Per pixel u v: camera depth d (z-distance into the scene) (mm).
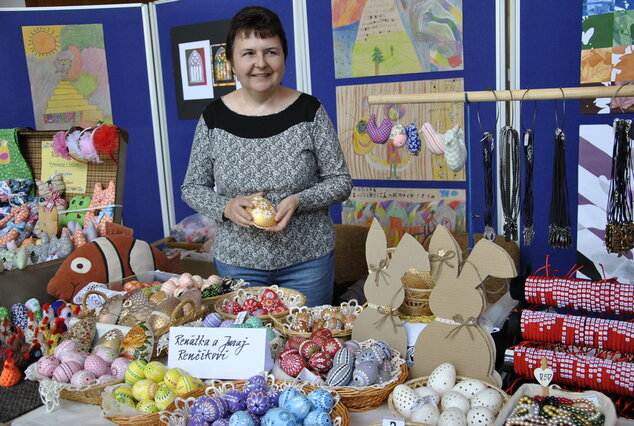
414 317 1663
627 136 1691
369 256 1611
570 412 1171
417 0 2945
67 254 2445
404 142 2113
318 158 2080
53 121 3783
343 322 1731
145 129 3898
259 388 1335
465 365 1438
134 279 2215
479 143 2914
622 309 1321
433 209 3100
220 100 2104
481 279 1415
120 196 2727
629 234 1740
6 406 1488
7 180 2799
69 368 1492
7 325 1836
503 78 2803
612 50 2504
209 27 3570
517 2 2697
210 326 1706
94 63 3766
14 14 3621
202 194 2064
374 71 3145
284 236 2037
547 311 1505
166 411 1289
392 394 1346
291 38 3363
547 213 2789
